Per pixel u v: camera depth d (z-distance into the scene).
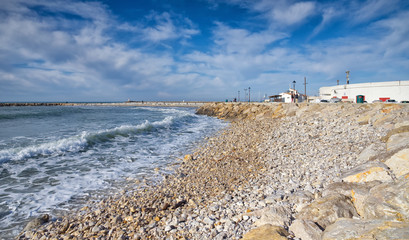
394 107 18.28
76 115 43.06
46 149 12.81
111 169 10.79
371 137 11.92
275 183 7.76
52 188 8.48
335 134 14.75
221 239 4.48
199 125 31.08
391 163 5.99
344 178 6.41
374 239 3.00
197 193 7.67
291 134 17.61
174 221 5.60
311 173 8.35
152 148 15.45
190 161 12.06
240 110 46.62
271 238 3.85
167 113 54.09
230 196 6.99
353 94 46.62
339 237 3.42
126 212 6.52
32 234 5.58
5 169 10.15
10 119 33.06
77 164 11.36
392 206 3.79
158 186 8.68
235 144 16.12
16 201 7.39
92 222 5.97
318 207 4.74
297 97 57.09
